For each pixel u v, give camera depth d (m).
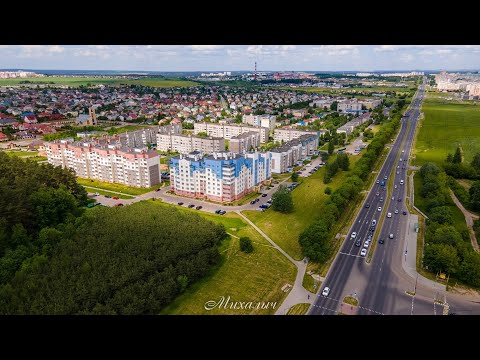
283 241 197.38
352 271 168.38
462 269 159.38
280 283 159.12
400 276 164.62
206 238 181.12
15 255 155.25
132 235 179.12
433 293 152.75
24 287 138.25
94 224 189.00
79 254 160.88
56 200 194.75
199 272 157.88
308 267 171.88
